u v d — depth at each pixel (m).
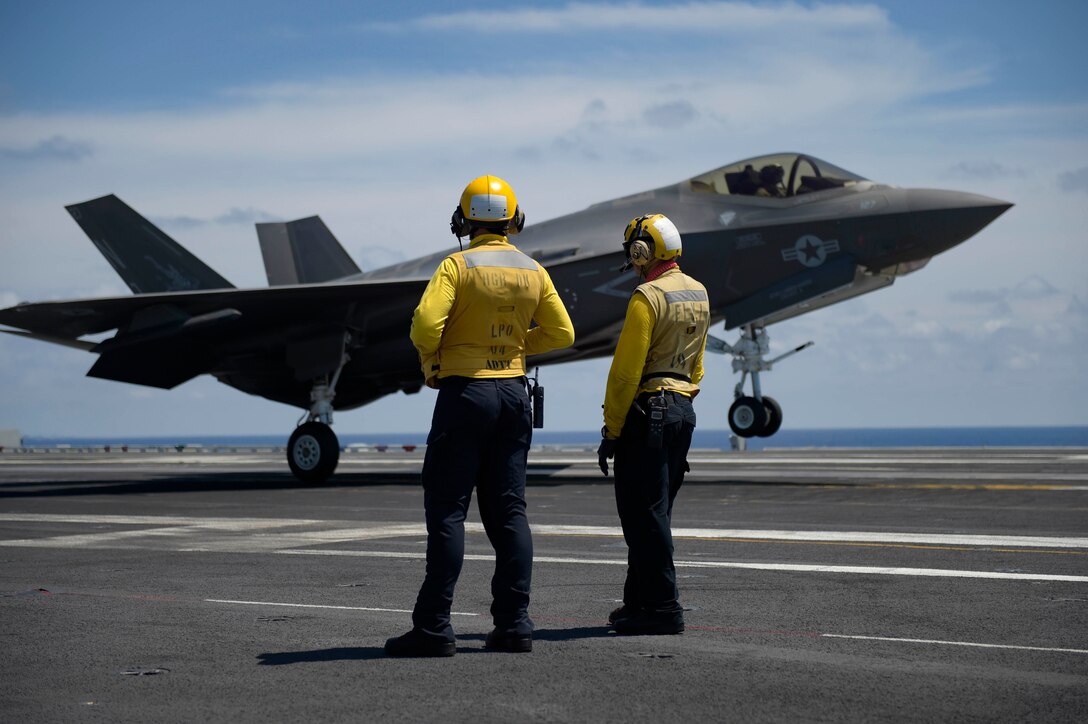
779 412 20.33
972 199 16.94
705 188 18.50
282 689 4.17
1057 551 8.02
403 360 19.41
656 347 5.36
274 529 10.57
